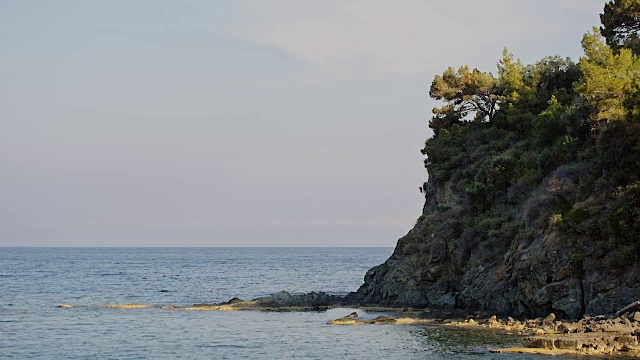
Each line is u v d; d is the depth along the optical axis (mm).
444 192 85375
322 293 83438
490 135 86875
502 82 93250
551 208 61781
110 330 61000
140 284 130750
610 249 53219
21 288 117062
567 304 54062
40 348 51906
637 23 85125
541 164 71688
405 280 76062
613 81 66125
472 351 44875
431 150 88625
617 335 43188
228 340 54469
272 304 79312
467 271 70250
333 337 54344
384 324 60500
